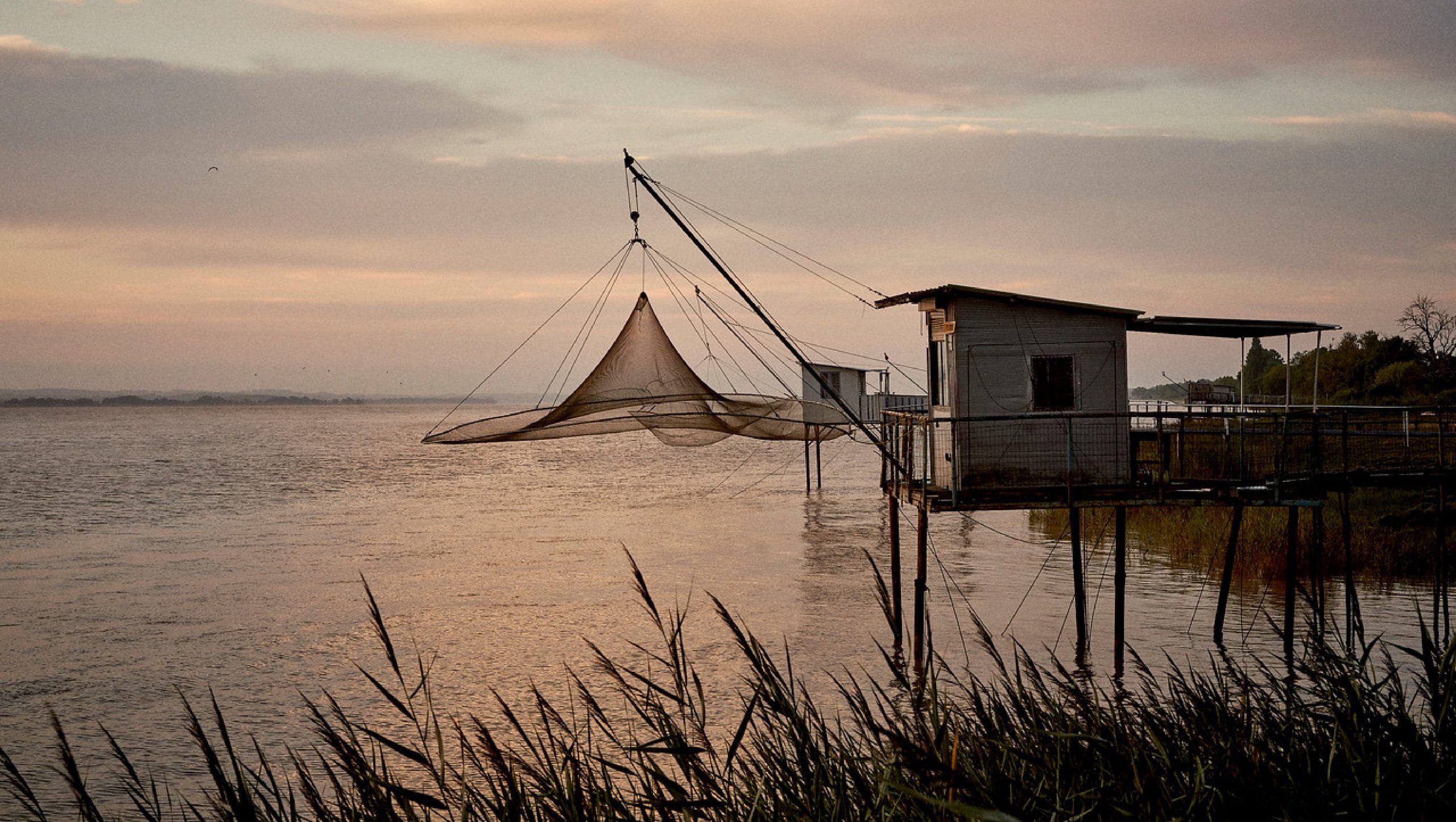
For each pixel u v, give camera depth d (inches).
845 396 2357.3
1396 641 652.7
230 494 2060.8
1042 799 198.2
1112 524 1190.3
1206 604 805.9
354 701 634.8
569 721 557.0
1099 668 631.2
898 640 215.5
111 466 2901.1
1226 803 198.5
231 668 721.0
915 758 193.0
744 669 665.6
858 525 1440.7
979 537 1254.9
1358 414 993.5
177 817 453.4
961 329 702.5
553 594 962.7
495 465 3048.7
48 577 1087.6
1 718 615.8
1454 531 938.1
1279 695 263.9
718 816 210.5
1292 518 657.6
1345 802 199.6
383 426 7342.5
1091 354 704.4
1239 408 802.2
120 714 620.7
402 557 1197.7
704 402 618.8
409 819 195.8
